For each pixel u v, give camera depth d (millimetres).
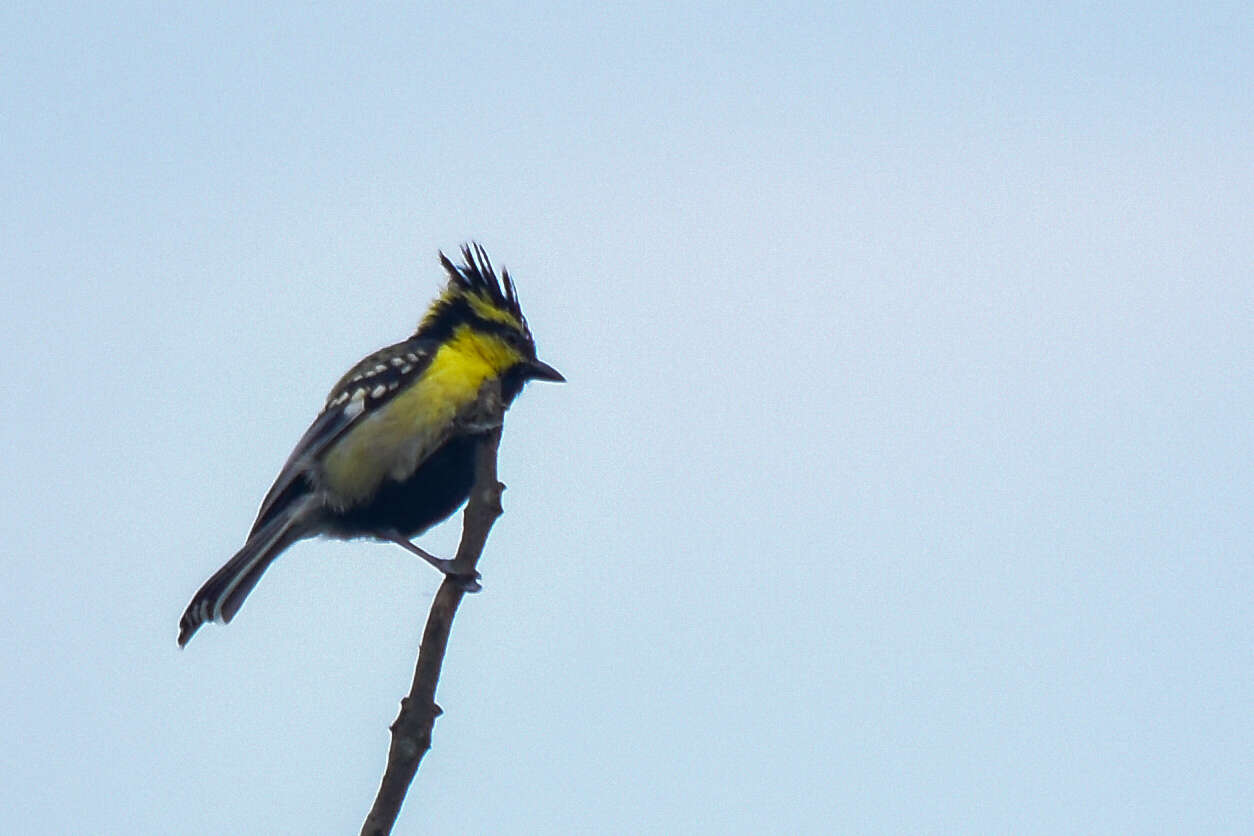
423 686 7645
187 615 12000
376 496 12891
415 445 12891
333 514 12969
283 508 12922
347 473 12812
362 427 12891
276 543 12648
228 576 12359
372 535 13117
